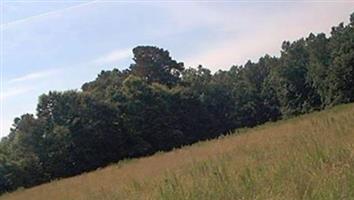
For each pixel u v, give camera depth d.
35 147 62.34
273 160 9.29
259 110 101.69
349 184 5.81
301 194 5.96
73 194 16.66
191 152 24.12
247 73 107.81
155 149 74.38
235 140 24.02
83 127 65.62
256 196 6.31
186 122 83.75
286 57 98.81
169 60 101.38
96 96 70.75
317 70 87.25
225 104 100.00
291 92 95.38
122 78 94.19
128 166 28.23
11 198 29.45
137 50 100.75
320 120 19.64
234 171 8.81
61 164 63.12
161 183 10.06
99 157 66.50
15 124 63.56
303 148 9.64
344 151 7.81
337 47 84.62
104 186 15.75
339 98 82.06
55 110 65.56
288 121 33.78
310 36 95.38
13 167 58.97
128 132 70.50
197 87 98.75
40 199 19.95
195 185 7.98
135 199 9.41
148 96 75.12
